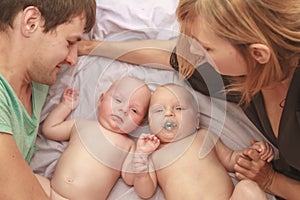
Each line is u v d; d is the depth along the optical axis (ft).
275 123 3.54
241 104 3.74
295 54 2.73
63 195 3.72
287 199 3.86
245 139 4.01
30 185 3.17
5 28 3.21
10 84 3.37
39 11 3.20
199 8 2.77
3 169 3.04
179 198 3.72
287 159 3.49
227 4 2.63
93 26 3.99
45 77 3.48
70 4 3.27
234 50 2.83
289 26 2.62
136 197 3.86
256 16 2.61
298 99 2.93
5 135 3.05
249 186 3.60
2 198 3.10
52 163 3.97
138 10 4.22
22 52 3.29
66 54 3.45
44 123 4.00
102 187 3.77
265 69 2.87
